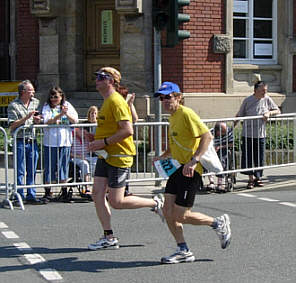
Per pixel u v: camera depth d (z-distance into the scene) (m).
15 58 18.00
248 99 12.62
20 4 17.19
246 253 7.70
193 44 16.05
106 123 7.87
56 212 10.24
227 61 16.47
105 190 8.00
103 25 17.00
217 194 11.88
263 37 17.48
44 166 11.16
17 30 17.53
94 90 17.09
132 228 9.02
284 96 17.28
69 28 16.77
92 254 7.73
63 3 16.72
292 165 13.20
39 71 16.95
